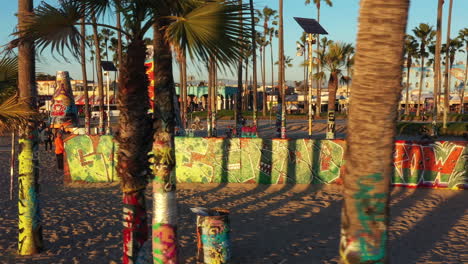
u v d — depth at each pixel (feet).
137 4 16.08
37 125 23.71
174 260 17.43
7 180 46.96
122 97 16.35
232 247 24.59
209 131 93.09
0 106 21.66
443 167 41.70
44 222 29.89
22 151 23.31
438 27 98.84
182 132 72.28
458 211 33.27
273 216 31.83
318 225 29.37
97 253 23.62
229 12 14.87
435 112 99.04
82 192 40.42
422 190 41.32
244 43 15.66
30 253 23.45
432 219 30.96
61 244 25.22
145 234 17.35
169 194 17.34
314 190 41.16
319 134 112.06
